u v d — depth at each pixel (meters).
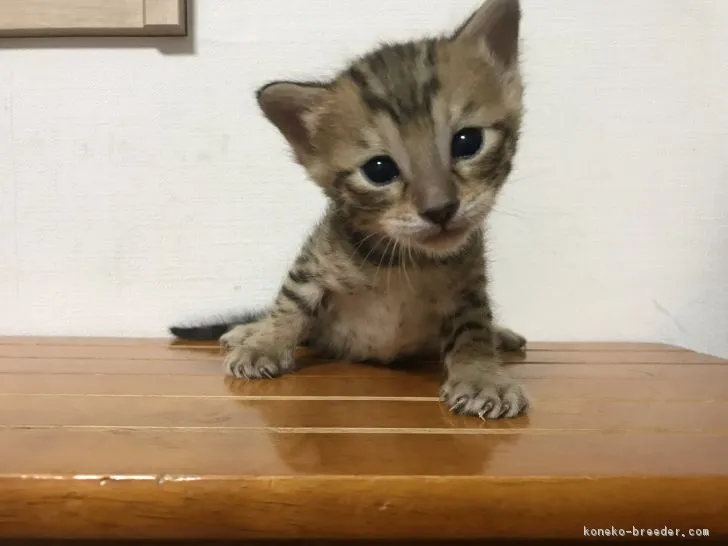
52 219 0.25
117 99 0.24
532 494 0.11
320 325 0.21
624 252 0.25
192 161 0.25
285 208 0.25
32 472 0.11
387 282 0.19
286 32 0.24
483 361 0.17
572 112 0.25
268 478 0.11
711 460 0.12
